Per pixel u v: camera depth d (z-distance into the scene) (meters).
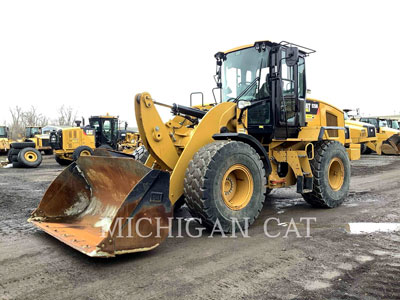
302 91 5.83
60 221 4.43
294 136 5.71
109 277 3.08
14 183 9.29
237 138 4.58
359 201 6.40
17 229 4.61
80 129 15.80
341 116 6.75
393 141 16.88
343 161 5.99
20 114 59.31
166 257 3.55
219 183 4.14
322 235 4.28
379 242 3.99
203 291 2.81
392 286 2.88
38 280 3.03
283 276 3.09
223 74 5.82
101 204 4.47
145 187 3.41
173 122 5.09
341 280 3.00
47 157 21.91
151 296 2.74
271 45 5.22
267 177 5.22
